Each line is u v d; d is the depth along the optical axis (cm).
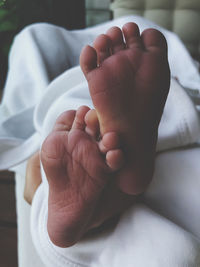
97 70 18
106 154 18
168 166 23
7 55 54
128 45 18
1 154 29
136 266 19
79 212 19
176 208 22
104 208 20
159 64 18
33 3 49
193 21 51
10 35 53
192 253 18
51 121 24
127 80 18
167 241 19
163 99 19
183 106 24
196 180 22
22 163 31
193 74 37
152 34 18
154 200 23
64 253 21
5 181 40
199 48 53
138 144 19
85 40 40
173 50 40
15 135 31
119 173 19
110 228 22
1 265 32
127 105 18
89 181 19
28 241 27
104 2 57
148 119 19
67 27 55
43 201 24
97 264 21
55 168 19
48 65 35
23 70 35
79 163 18
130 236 20
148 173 20
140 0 50
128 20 40
